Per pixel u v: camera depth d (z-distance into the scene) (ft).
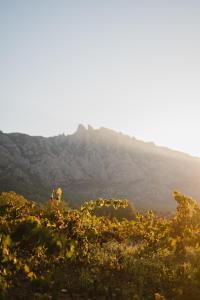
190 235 58.23
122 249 51.52
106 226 65.87
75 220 58.65
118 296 37.37
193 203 63.87
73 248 46.44
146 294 38.91
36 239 47.24
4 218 59.67
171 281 41.83
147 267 44.68
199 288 41.14
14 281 37.78
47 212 64.69
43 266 42.14
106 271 42.55
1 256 41.70
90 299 36.37
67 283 38.50
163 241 54.80
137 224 67.05
